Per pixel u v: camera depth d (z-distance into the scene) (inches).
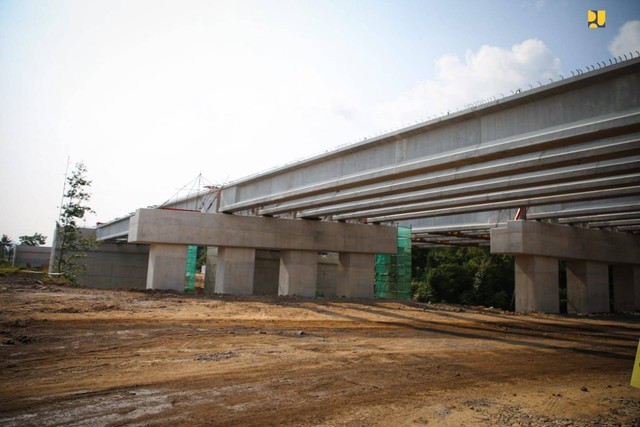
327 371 435.8
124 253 2273.6
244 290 1354.6
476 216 1537.9
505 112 694.5
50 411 291.7
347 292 1450.5
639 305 1587.1
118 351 485.4
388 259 1712.6
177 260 1309.1
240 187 1401.3
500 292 2294.5
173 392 344.2
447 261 2753.4
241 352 508.1
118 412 294.2
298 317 894.4
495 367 503.8
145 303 947.3
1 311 711.1
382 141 901.8
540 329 938.7
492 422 307.3
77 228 1782.7
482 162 759.1
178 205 1807.3
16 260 3836.1
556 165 752.3
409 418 307.4
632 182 887.7
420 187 966.4
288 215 1486.2
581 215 1284.4
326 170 1063.6
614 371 522.3
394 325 860.0
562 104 625.9
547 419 318.7
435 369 474.0
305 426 282.2
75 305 843.4
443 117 769.6
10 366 403.2
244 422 284.4
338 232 1443.2
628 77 563.2
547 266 1371.8
